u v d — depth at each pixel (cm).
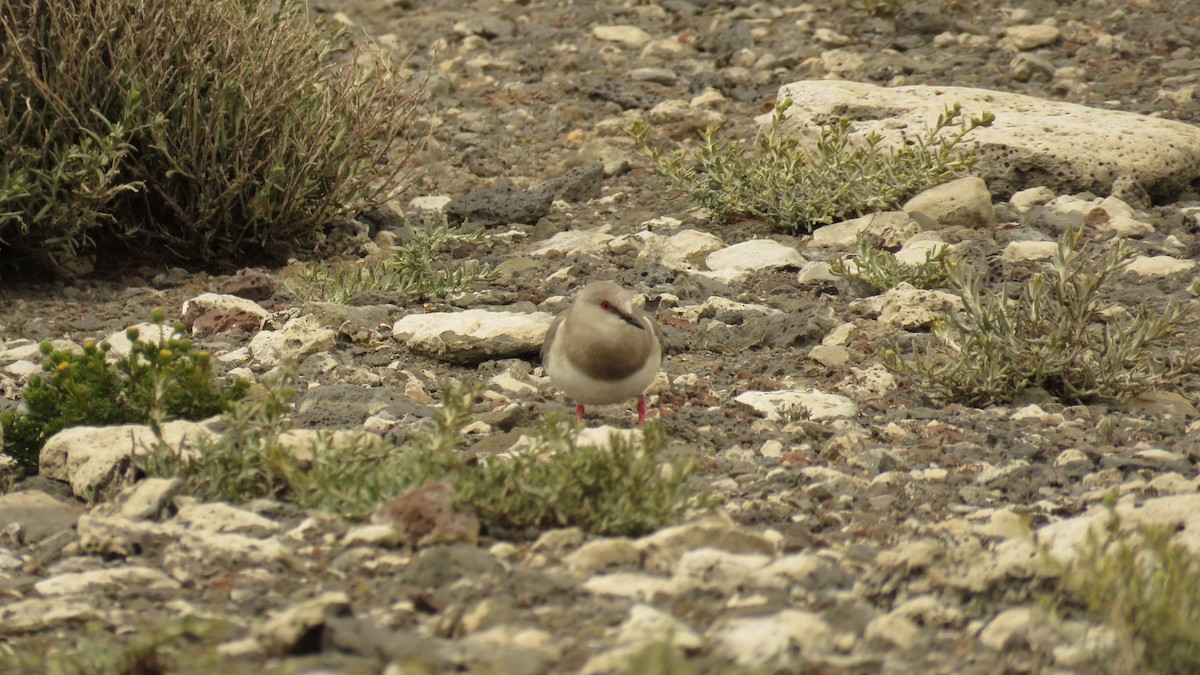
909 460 995
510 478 820
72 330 1395
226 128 1570
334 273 1552
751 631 652
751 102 2131
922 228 1609
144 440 934
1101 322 1327
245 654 642
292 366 991
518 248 1662
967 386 1166
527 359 1289
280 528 832
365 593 723
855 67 2208
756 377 1221
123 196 1589
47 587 744
